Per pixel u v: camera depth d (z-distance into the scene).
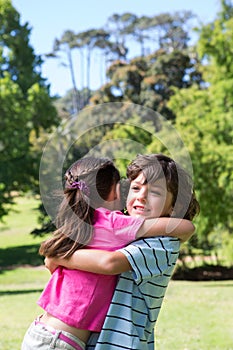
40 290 16.88
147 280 2.88
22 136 25.44
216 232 20.52
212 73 20.78
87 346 2.86
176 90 21.30
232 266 22.59
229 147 18.58
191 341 7.48
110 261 2.78
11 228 37.31
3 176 27.94
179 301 12.17
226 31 19.80
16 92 24.41
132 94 44.19
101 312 2.84
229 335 7.97
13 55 32.81
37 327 2.87
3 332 8.09
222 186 18.70
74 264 2.85
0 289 18.02
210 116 19.84
